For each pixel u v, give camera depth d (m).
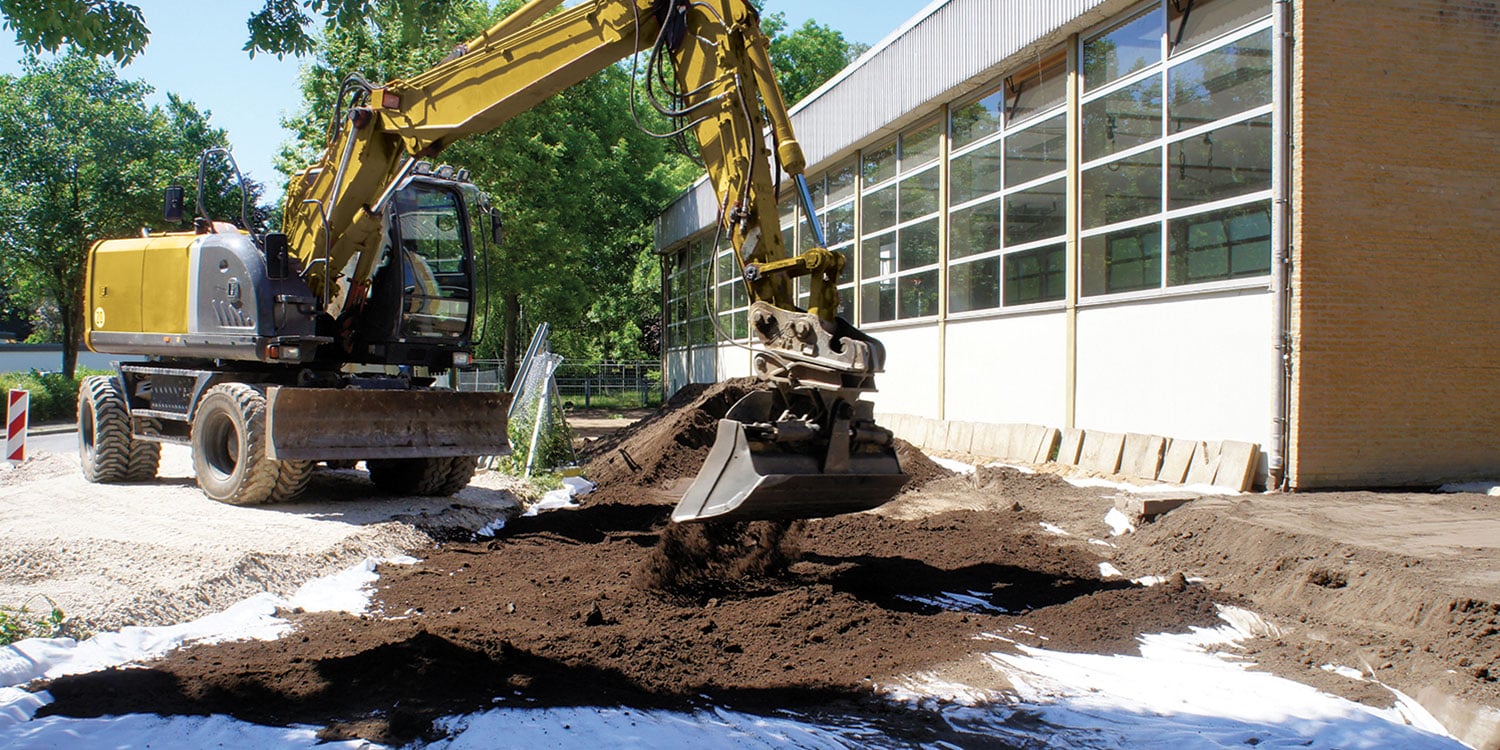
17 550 6.88
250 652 5.10
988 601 6.52
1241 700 4.71
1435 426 9.33
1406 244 9.26
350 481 12.12
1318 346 9.04
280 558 7.05
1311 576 6.29
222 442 10.10
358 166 9.79
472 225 11.18
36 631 5.18
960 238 15.04
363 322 10.73
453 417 10.32
